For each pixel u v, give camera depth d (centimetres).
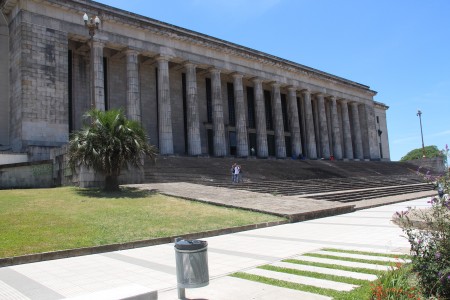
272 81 5806
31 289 863
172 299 764
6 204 1930
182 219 1780
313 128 6325
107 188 2473
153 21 4628
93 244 1303
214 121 5025
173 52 4675
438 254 708
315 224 1838
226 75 5644
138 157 2502
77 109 4234
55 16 3809
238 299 750
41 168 3000
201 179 3334
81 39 4047
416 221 1399
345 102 7150
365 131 7588
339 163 5878
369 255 1110
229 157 5022
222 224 1722
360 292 750
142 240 1388
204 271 751
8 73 3900
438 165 6781
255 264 1042
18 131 3541
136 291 630
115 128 2472
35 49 3634
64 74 3794
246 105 6003
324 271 938
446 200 780
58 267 1071
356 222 1859
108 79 4578
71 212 1811
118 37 4222
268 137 6191
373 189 3522
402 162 7250
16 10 3741
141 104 4853
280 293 775
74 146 2428
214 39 5200
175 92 5225
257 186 3112
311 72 6347
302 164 5162
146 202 2142
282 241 1400
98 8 4084
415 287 712
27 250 1191
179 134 5188
